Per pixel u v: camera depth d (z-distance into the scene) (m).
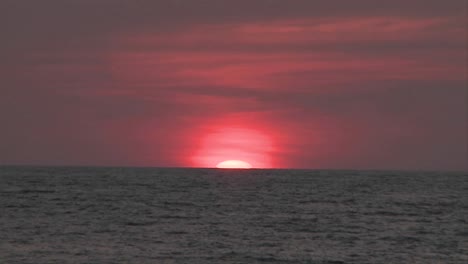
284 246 167.88
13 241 165.62
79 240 170.00
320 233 190.12
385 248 167.88
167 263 145.00
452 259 154.88
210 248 162.62
